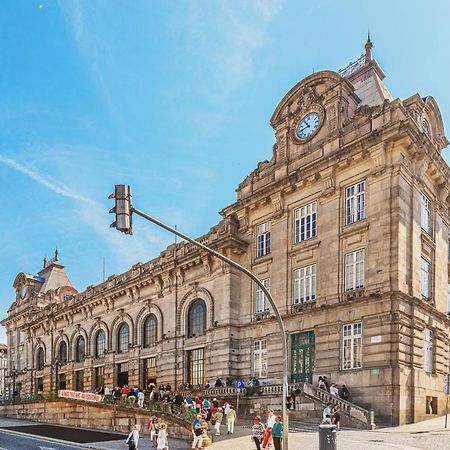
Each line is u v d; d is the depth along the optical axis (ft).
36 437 108.37
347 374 104.94
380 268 105.09
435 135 128.36
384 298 102.17
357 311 106.73
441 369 114.52
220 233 146.20
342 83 124.06
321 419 95.66
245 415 111.45
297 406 100.22
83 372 203.10
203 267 150.30
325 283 115.85
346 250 114.11
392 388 96.37
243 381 126.72
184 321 154.20
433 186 124.06
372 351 101.76
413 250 107.04
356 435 78.13
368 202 111.04
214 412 99.86
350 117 124.47
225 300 138.31
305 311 117.39
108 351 188.44
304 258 123.65
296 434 81.25
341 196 117.70
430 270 118.42
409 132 106.11
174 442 91.15
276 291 128.36
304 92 133.08
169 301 161.58
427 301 113.19
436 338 114.32
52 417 140.26
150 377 167.22
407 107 119.14
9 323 276.62
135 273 181.78
